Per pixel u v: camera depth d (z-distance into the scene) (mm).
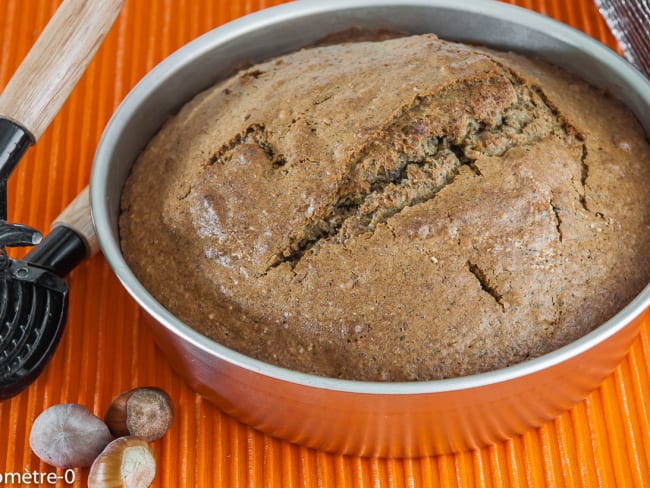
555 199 286
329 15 346
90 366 323
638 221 295
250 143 300
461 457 303
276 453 305
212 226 291
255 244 285
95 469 281
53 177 365
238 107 317
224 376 277
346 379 273
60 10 300
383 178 289
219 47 340
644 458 302
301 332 279
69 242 324
